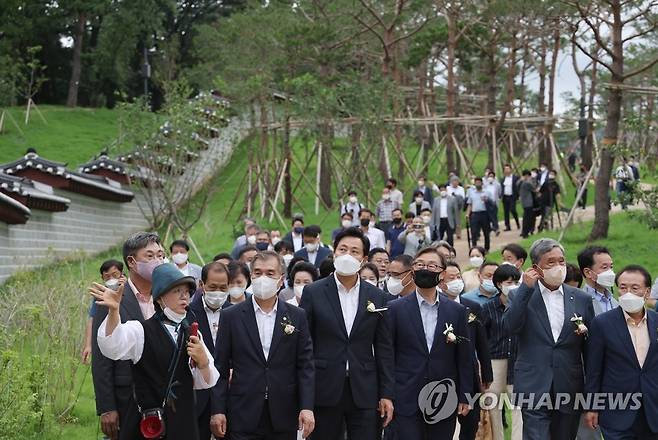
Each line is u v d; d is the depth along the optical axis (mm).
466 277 11969
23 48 57312
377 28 35750
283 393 7219
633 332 7715
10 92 47500
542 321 7977
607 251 8930
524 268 20125
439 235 23328
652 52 37625
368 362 7703
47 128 50375
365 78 33688
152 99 61906
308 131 29391
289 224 30031
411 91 40500
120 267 9742
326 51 32375
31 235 23594
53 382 10391
